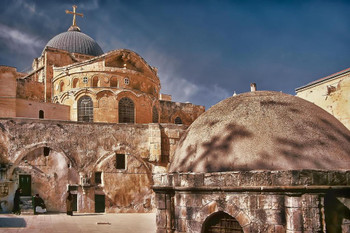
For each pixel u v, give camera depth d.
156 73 44.59
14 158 29.19
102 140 31.95
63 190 30.61
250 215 10.71
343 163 11.12
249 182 10.77
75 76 37.75
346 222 10.80
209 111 14.34
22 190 29.42
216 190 11.30
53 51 43.72
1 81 33.62
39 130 30.31
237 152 11.63
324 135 11.86
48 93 42.59
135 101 38.47
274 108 12.70
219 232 11.43
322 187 10.08
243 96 14.12
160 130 32.75
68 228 20.72
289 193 10.21
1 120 29.41
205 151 12.37
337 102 27.12
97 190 31.09
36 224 21.58
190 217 11.81
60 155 30.97
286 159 11.01
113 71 37.69
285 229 10.28
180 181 12.25
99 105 36.78
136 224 23.52
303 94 31.16
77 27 56.50
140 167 32.59
